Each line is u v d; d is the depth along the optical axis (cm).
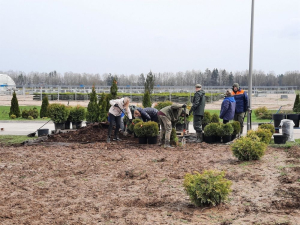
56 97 5175
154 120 1319
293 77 13525
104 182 739
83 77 14838
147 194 646
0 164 922
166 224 492
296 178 711
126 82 13750
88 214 545
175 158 970
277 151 1055
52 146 1198
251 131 1119
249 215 520
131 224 496
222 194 561
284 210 536
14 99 2817
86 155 1031
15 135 1620
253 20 1420
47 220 521
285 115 1495
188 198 615
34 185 723
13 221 518
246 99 1349
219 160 932
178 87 8200
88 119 1881
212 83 14200
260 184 687
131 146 1178
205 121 1478
